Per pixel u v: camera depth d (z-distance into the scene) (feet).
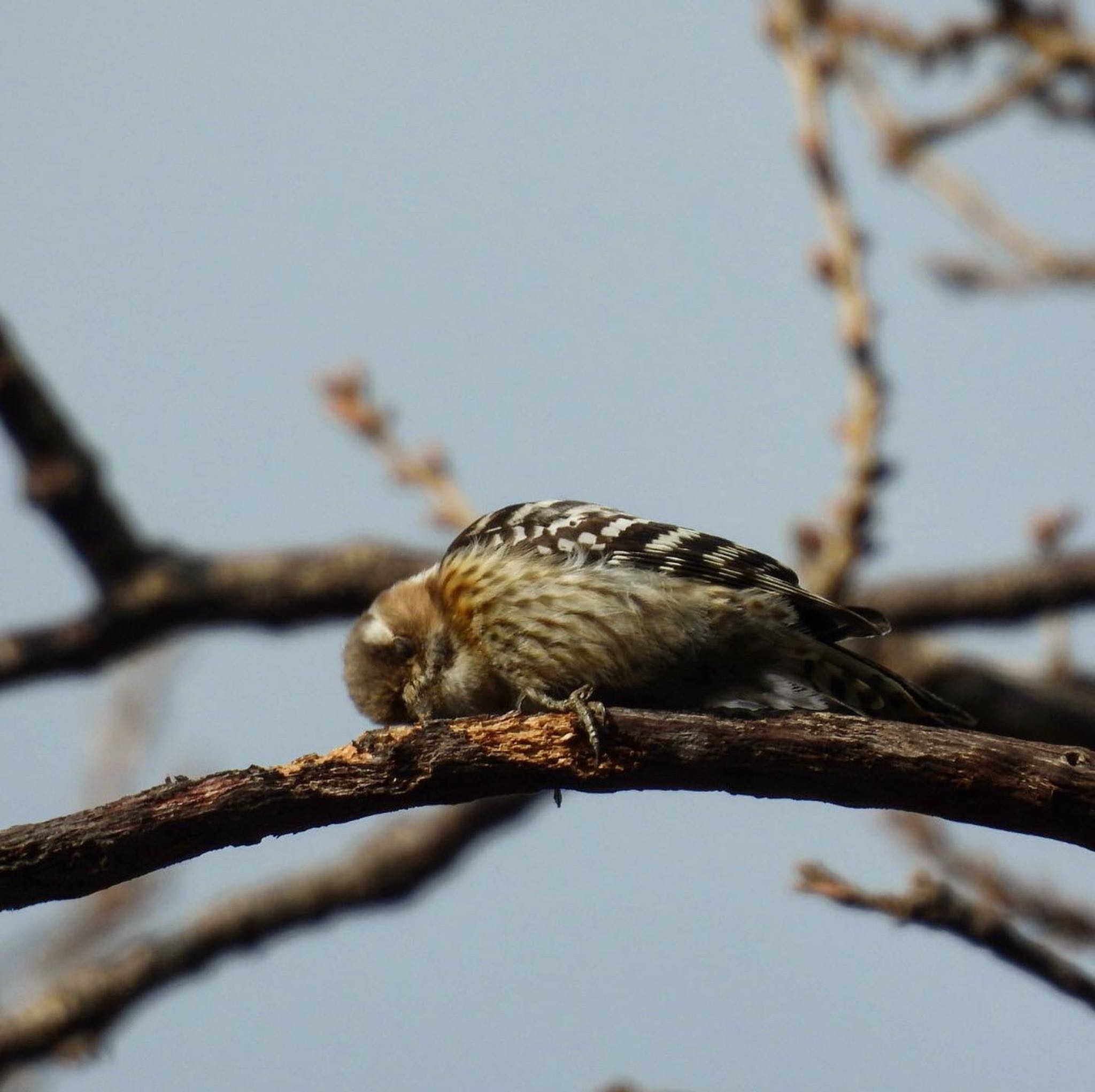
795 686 35.22
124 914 47.09
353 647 38.63
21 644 47.39
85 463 46.32
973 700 45.70
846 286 40.14
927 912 28.14
